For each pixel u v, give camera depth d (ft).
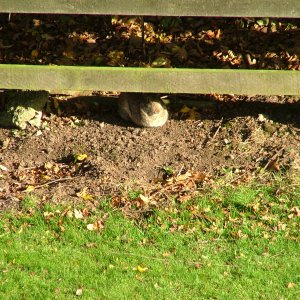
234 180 38.40
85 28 49.90
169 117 43.65
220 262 33.65
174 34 49.26
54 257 33.73
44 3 39.06
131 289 31.94
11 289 31.86
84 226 35.63
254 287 32.17
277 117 42.68
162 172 39.45
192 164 39.83
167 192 37.63
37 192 37.96
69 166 40.45
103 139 42.09
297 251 34.17
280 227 35.42
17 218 36.06
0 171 39.91
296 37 48.55
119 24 49.85
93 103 44.83
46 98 43.78
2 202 37.14
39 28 49.98
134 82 40.29
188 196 37.09
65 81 40.52
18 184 38.83
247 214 36.19
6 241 34.60
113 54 47.98
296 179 38.06
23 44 49.14
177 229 35.45
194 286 32.17
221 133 42.01
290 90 40.09
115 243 34.65
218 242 34.81
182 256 33.96
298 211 36.14
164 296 31.50
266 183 38.01
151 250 34.24
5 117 43.27
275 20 49.26
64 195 37.58
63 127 43.21
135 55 47.98
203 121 43.11
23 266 33.24
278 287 32.22
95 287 32.04
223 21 49.78
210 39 48.93
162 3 38.78
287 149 40.22
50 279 32.53
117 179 38.75
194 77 40.09
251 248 34.42
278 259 33.76
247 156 40.04
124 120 43.57
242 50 48.08
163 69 40.22
